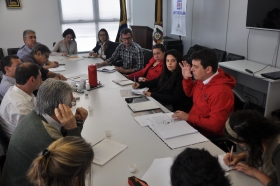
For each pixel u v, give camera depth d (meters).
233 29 4.22
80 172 0.87
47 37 5.65
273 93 3.07
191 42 5.53
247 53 4.00
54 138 1.24
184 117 1.88
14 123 1.87
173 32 6.00
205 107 1.92
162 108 2.11
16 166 1.28
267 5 3.38
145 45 5.47
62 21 5.71
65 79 2.94
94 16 5.89
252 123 1.12
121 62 4.11
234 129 1.15
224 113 1.77
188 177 0.66
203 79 1.94
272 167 1.17
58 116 1.34
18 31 5.39
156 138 1.61
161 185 1.18
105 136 1.64
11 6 5.19
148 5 6.20
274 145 1.12
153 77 3.11
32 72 1.92
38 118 1.35
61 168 0.82
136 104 2.17
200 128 1.92
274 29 3.35
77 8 5.73
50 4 5.46
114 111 2.04
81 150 0.87
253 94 4.00
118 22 6.11
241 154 1.38
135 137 1.62
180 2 5.54
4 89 2.37
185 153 0.74
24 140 1.26
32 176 0.85
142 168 1.31
